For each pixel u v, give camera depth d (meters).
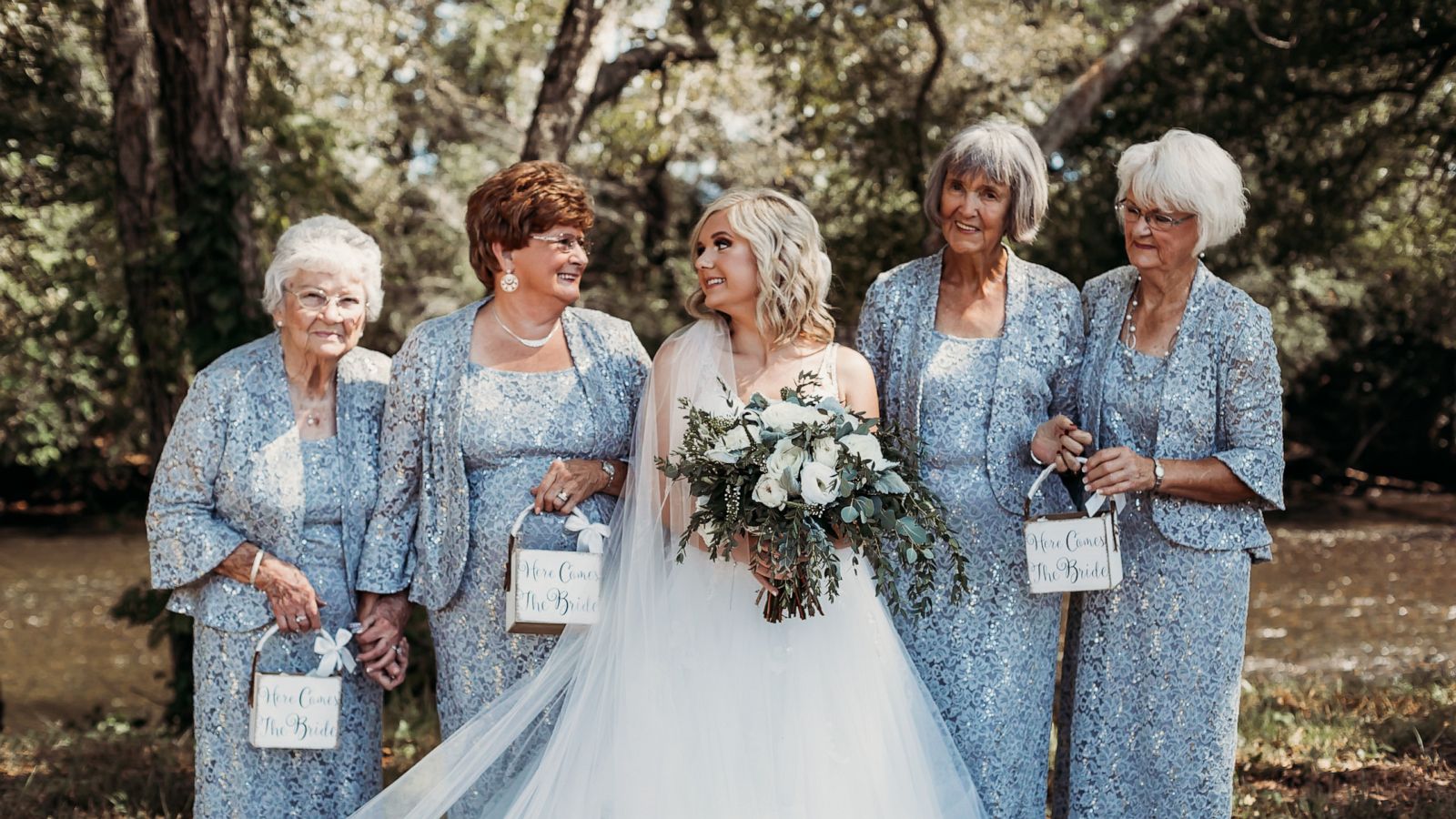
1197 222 3.45
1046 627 3.71
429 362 3.54
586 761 3.35
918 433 3.64
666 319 17.28
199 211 6.86
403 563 3.58
